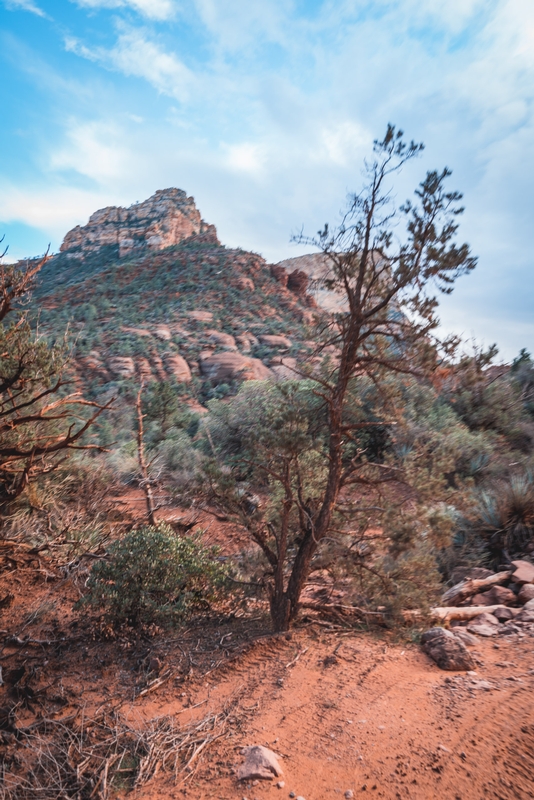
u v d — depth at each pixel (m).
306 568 5.03
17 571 6.42
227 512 5.45
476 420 13.36
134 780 2.91
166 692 4.02
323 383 4.89
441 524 4.74
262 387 13.72
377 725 3.21
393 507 4.87
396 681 3.82
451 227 4.31
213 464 5.43
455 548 7.09
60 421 7.83
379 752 2.92
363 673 4.00
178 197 176.62
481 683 3.59
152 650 4.73
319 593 6.17
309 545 5.00
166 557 5.28
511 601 5.50
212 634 5.11
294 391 5.27
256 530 5.39
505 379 14.88
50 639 5.02
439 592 5.97
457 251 4.14
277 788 2.70
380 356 4.79
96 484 9.35
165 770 2.98
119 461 12.48
